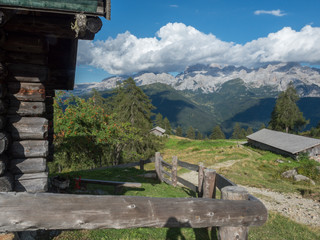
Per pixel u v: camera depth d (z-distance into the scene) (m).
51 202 2.03
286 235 7.02
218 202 2.45
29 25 3.24
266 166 24.38
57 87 6.39
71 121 12.83
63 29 3.34
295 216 9.77
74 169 14.56
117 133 15.64
